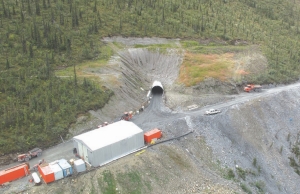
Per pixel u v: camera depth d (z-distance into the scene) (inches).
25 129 2508.6
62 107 2733.8
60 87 2918.3
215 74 3602.4
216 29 4630.9
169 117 2938.0
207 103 3240.7
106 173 2247.8
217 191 2357.3
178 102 3216.0
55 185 2122.3
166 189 2283.5
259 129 3041.3
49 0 4205.2
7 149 2357.3
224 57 3981.3
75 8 4116.6
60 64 3378.4
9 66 3048.7
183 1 5187.0
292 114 3371.1
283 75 3934.5
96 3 4505.4
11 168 2181.3
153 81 3575.3
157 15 4623.5
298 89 3722.9
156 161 2415.1
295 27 5585.6
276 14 5930.1
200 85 3457.2
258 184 2554.1
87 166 2295.8
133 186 2233.0
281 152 2925.7
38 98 2743.6
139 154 2438.5
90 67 3405.5
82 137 2391.7
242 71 3750.0
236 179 2529.5
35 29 3511.3
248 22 5216.5
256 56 4109.3
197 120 2903.5
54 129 2564.0
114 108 2970.0
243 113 3110.2
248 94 3489.2
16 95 2736.2
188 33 4404.5
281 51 4500.5
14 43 3373.5
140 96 3270.2
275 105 3366.1
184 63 3769.7
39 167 2196.1
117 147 2370.8
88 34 3909.9
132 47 3959.2
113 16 4360.2
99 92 2999.5
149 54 3880.4
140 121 2866.6
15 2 4050.2
